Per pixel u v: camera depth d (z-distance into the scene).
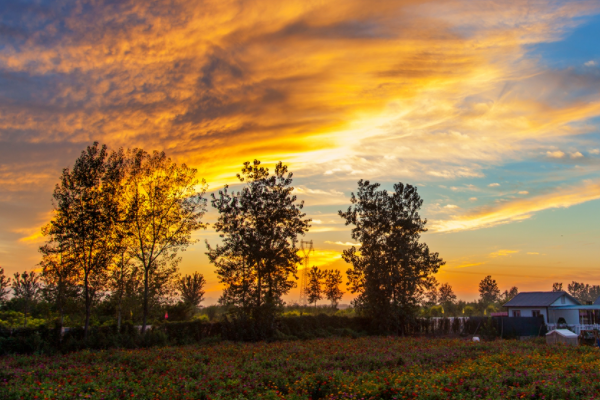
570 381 15.03
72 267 31.81
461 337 40.59
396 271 42.84
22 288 42.69
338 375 15.98
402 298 42.50
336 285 59.97
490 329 40.44
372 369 19.47
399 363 20.47
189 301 53.69
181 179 36.00
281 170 40.16
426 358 21.61
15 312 43.34
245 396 13.93
